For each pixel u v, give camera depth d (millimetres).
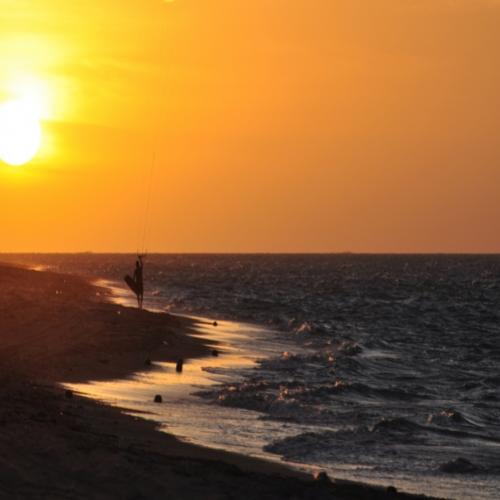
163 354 91625
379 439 53875
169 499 31141
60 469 32719
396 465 47625
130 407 57438
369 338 140000
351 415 61844
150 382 71812
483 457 50562
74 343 90250
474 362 109812
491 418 65750
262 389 71438
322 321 171125
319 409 63406
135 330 108062
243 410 61781
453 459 49500
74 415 48031
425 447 52500
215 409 61000
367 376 90125
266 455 47094
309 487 35500
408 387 81188
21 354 78812
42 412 44750
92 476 32344
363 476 44562
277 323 156250
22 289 180250
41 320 110812
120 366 79562
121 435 44875
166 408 59062
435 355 117750
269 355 101250
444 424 61219
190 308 181625
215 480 34094
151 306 180625
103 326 109312
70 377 69438
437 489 42781
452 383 87000
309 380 82062
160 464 35438
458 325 179250
